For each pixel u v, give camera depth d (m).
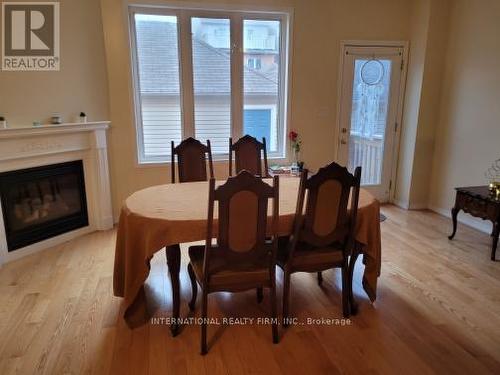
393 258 3.32
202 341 2.06
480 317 2.43
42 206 3.53
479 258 3.32
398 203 4.94
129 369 1.96
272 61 4.38
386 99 4.70
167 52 4.06
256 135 4.54
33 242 3.40
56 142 3.46
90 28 3.67
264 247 2.04
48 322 2.35
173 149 3.29
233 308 2.54
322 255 2.32
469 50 4.03
